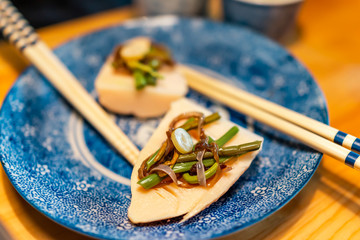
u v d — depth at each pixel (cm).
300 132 23
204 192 21
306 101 27
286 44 35
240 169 22
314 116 25
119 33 33
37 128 27
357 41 35
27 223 21
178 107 25
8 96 26
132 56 28
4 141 23
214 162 22
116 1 54
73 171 24
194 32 34
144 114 29
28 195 20
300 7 33
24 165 23
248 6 32
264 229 21
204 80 29
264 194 21
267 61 31
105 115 27
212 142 22
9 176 21
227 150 22
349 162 21
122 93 28
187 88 30
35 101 28
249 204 21
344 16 38
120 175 24
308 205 22
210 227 19
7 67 32
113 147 26
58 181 23
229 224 19
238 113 28
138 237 18
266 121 25
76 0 53
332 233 21
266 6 32
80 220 20
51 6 51
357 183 23
